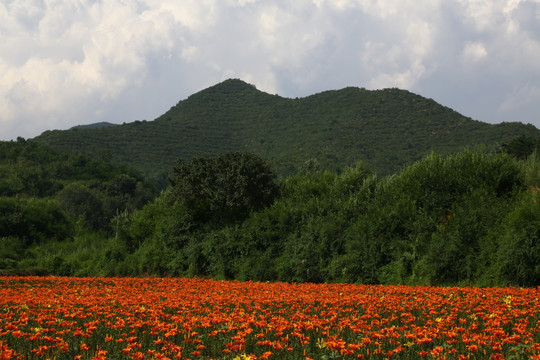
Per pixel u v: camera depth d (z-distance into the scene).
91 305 13.38
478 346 8.48
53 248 49.12
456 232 20.78
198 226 32.06
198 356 9.33
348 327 10.41
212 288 18.41
